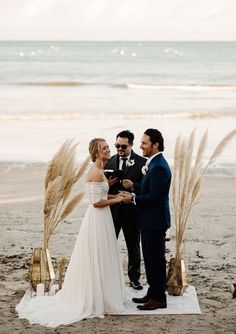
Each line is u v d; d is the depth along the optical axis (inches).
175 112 1059.3
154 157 260.1
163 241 263.4
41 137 798.5
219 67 2726.4
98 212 262.5
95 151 263.6
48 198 278.5
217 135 826.2
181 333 233.9
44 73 2295.8
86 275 258.7
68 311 255.3
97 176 260.4
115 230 288.5
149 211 260.8
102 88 1587.1
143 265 335.3
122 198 260.8
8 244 368.8
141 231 263.7
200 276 310.5
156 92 1485.0
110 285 259.0
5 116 979.9
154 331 236.4
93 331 237.1
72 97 1320.1
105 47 6358.3
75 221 427.5
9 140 775.7
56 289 283.4
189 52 4758.9
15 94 1376.7
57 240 379.9
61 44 7632.9
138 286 289.9
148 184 260.4
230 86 1616.6
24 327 241.6
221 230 405.4
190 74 2301.9
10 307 265.4
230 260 340.5
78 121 954.7
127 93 1443.2
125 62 3154.5
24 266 324.8
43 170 609.9
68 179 277.4
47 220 284.0
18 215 444.8
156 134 258.8
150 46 6860.2
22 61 3179.1
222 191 525.0
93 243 259.8
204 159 660.7
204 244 373.4
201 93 1465.3
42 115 996.6
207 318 251.8
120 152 284.2
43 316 250.2
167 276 281.6
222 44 7411.4
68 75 2219.5
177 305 267.0
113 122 944.9
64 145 281.0
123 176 280.7
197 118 1005.2
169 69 2573.8
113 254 262.4
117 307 258.4
